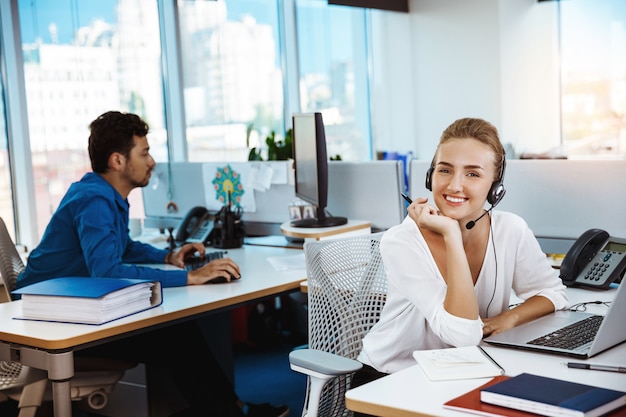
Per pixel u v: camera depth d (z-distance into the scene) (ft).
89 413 10.89
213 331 10.95
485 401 4.44
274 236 12.17
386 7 19.95
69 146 14.88
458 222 6.36
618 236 8.11
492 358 5.40
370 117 21.20
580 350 5.36
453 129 6.21
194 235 12.37
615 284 7.80
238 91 17.88
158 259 10.53
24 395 7.77
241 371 12.82
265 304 14.21
